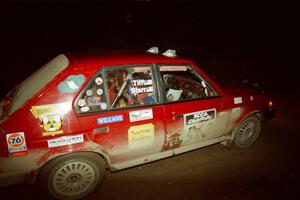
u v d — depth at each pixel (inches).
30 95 92.7
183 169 134.8
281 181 126.8
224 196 114.5
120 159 110.7
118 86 109.9
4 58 371.6
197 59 468.8
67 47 461.7
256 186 122.3
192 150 144.9
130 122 105.0
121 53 121.0
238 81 331.3
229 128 141.7
